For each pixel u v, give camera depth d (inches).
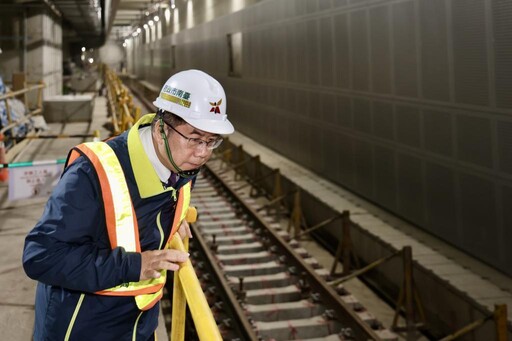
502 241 234.4
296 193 368.8
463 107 252.8
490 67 231.3
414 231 297.0
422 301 249.1
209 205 425.7
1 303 172.7
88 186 61.0
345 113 387.9
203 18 923.4
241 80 682.8
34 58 966.4
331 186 408.5
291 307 238.5
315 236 375.2
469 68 246.2
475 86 243.0
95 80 1440.7
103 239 63.5
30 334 154.1
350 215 328.8
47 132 596.7
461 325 218.1
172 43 1326.3
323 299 243.8
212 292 249.1
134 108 440.1
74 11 1259.2
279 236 317.7
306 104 466.6
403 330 235.0
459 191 262.5
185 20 1123.3
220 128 63.2
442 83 268.1
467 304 212.7
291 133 514.6
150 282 69.1
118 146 65.1
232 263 302.8
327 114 422.3
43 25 967.0
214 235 323.6
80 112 711.7
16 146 459.5
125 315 67.5
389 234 289.7
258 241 341.1
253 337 194.4
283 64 519.5
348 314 215.9
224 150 629.6
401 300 235.5
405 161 310.7
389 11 313.9
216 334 60.7
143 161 63.9
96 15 1588.3
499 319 183.0
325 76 418.9
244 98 678.5
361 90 358.3
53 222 59.5
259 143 629.0
